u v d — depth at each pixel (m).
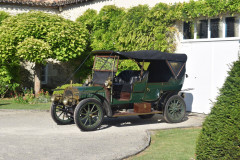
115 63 8.62
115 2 14.14
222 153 4.40
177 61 9.30
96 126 8.12
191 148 6.29
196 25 10.87
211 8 10.00
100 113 8.19
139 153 6.08
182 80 9.41
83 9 15.90
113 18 13.73
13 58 13.16
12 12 16.20
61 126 8.73
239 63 4.66
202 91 10.71
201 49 10.70
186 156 5.74
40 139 7.18
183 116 9.34
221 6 9.68
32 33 12.51
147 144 6.62
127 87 8.72
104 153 6.04
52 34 12.48
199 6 10.29
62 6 16.94
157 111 9.10
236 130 4.34
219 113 4.53
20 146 6.56
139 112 8.68
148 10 12.11
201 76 10.73
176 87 9.34
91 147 6.49
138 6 12.40
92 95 8.18
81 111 7.91
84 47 13.48
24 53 12.10
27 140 7.07
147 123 9.21
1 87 14.35
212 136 4.51
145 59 8.78
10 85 14.50
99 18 14.18
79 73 15.20
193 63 10.96
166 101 9.02
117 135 7.59
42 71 17.05
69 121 9.06
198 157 4.68
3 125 8.80
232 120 4.40
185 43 11.17
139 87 8.68
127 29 12.52
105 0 14.66
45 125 8.84
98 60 9.20
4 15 15.12
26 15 13.29
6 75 14.41
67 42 12.87
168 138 7.22
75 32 13.27
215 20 10.30
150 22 11.79
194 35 10.93
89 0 15.31
